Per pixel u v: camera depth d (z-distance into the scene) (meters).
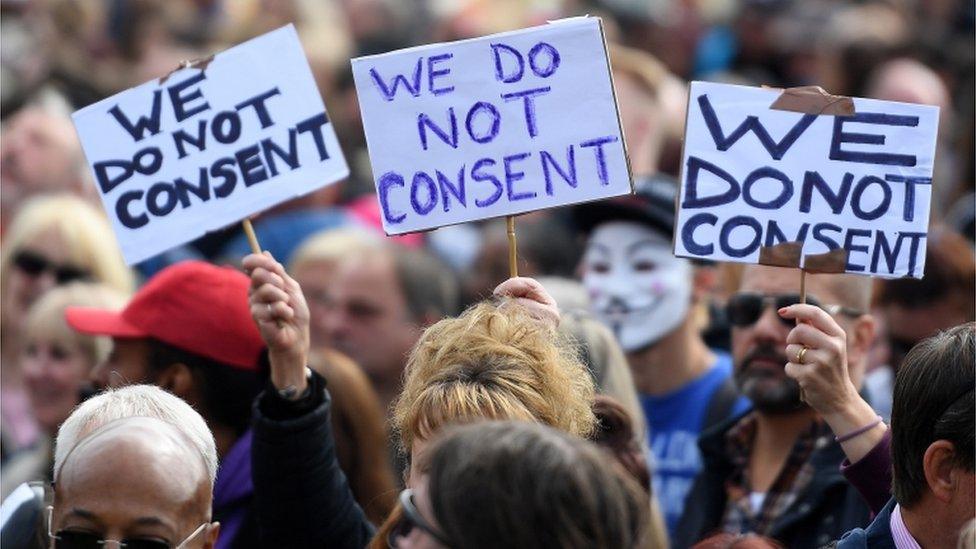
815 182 8.53
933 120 8.53
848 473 8.12
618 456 9.11
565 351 8.08
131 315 10.16
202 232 9.30
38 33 22.88
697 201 8.55
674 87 18.77
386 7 24.44
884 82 19.97
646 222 12.30
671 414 12.16
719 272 12.68
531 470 5.37
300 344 8.79
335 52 22.16
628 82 16.17
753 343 9.95
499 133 8.64
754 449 10.31
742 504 10.12
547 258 15.44
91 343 12.47
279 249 16.53
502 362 7.49
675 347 12.26
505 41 8.65
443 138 8.65
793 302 9.85
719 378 12.20
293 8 22.95
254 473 8.84
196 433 7.66
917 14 22.69
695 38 23.67
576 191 8.62
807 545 9.51
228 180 9.30
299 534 8.83
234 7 23.09
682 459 11.98
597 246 12.52
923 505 7.00
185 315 10.05
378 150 8.67
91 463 6.44
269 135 9.31
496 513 5.31
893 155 8.53
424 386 7.51
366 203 18.77
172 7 22.72
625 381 10.61
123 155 9.41
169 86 9.40
